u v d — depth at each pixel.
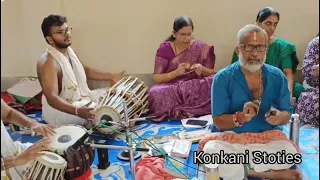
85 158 2.13
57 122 3.08
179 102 3.46
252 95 2.37
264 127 2.41
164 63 3.58
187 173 2.39
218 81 2.35
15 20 3.92
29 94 3.77
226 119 2.32
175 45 3.59
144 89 3.44
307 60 3.23
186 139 2.91
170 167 2.47
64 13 3.95
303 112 3.24
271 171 2.28
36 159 1.92
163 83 3.59
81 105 3.02
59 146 2.06
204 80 3.46
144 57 4.11
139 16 3.99
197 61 3.58
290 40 4.00
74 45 4.07
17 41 3.99
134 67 4.15
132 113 3.23
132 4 3.96
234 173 2.25
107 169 2.59
